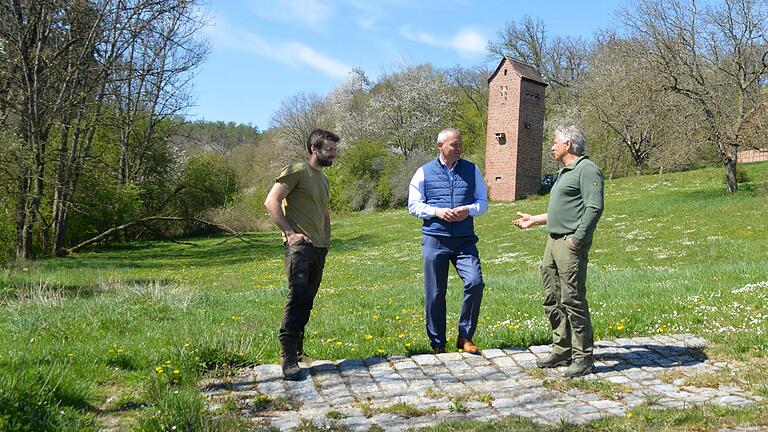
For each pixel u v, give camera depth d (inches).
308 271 221.3
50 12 1044.5
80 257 1283.2
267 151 3080.7
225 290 732.7
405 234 1557.6
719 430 153.9
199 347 234.5
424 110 2834.6
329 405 191.8
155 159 1747.0
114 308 377.4
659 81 1307.8
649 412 169.5
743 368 215.9
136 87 1331.2
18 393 166.6
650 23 1301.7
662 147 1446.9
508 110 2114.9
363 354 264.5
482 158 2618.1
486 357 241.4
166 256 1353.3
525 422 167.0
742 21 1257.4
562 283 216.7
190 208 1956.2
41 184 1099.9
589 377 213.6
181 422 166.9
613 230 1125.1
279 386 207.8
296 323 216.2
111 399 193.5
